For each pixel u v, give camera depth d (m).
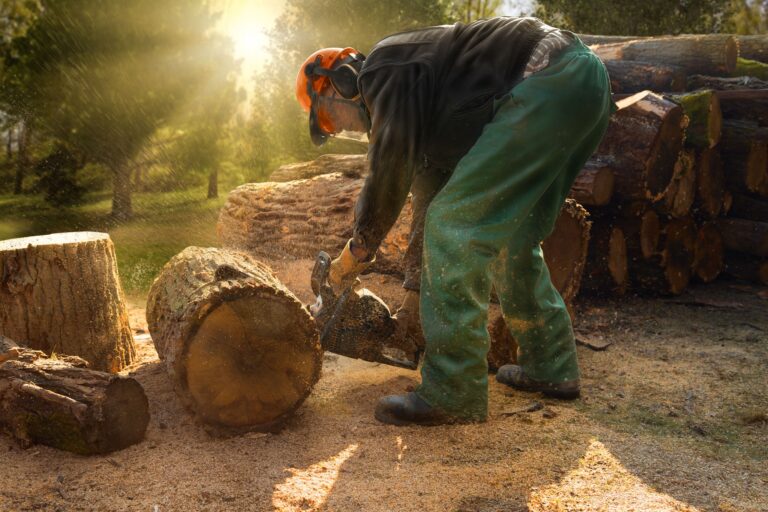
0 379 2.58
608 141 4.84
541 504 2.17
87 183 9.67
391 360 3.05
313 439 2.67
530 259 2.97
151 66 9.46
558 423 2.87
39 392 2.46
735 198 5.97
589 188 4.64
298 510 2.12
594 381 3.50
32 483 2.27
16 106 9.19
